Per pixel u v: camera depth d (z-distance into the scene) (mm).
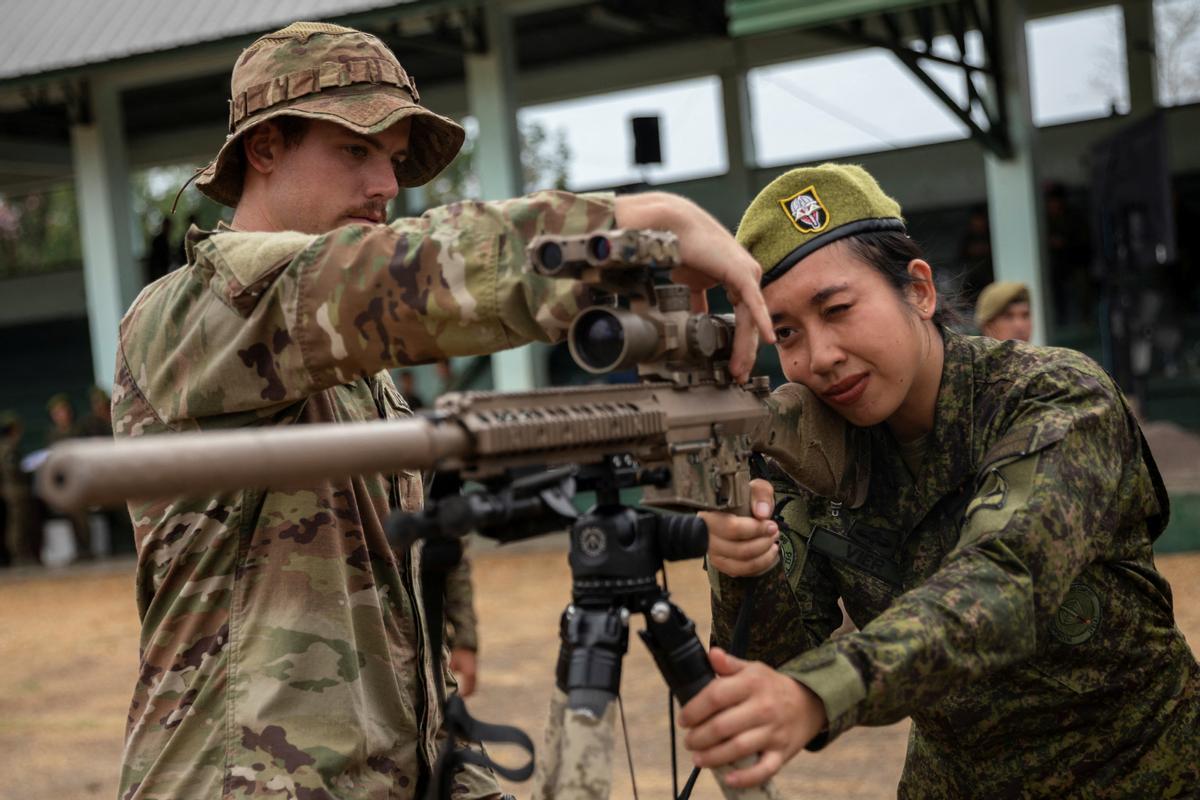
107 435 17922
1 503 19719
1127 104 18156
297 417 2518
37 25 17266
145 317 2512
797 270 2482
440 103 20969
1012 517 2170
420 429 1754
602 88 20672
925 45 14352
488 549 15836
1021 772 2641
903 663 1932
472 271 2117
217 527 2482
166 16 16484
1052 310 15250
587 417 1926
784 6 13047
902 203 18844
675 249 2021
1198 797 2639
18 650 11898
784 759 1881
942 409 2592
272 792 2357
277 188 2717
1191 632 8211
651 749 6781
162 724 2475
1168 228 14289
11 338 23641
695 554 2049
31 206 39531
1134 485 2510
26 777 7340
